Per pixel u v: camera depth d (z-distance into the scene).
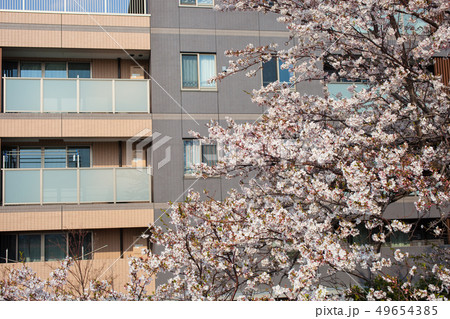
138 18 11.80
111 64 12.46
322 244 4.06
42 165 11.76
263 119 5.68
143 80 11.67
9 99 11.05
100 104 11.47
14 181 10.79
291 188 4.88
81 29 11.47
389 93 5.83
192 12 12.18
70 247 11.30
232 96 12.04
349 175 4.21
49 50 11.56
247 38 12.28
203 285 4.96
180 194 11.42
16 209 10.66
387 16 5.95
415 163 4.41
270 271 5.44
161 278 10.30
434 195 4.43
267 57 6.83
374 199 4.56
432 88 6.48
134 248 11.65
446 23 6.21
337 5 5.84
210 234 5.08
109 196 11.14
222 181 11.45
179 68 11.93
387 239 11.67
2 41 11.12
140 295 5.37
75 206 10.89
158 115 11.68
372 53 6.24
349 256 4.04
